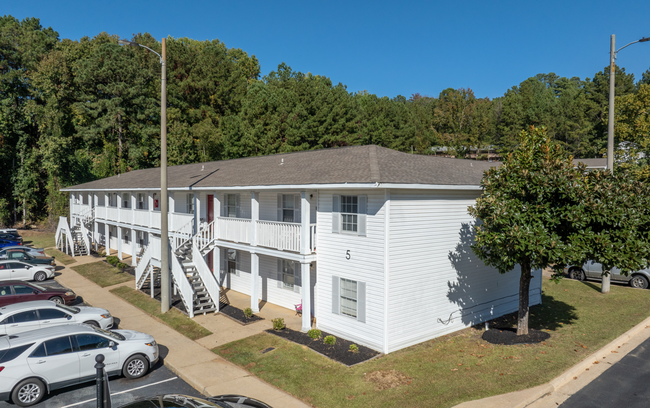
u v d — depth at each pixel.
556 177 12.30
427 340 14.58
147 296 20.47
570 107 64.06
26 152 52.97
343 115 52.69
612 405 9.66
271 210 19.31
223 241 19.44
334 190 14.82
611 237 12.17
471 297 16.33
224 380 11.27
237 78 63.31
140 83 57.03
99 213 32.97
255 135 50.78
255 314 17.67
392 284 13.45
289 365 12.25
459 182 15.46
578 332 14.84
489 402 9.69
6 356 9.98
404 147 61.69
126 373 11.54
